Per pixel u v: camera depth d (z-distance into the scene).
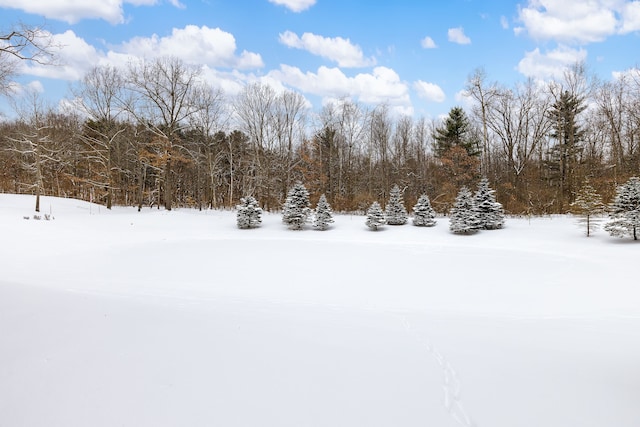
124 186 39.12
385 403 3.39
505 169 37.38
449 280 11.81
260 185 33.84
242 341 4.68
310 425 2.97
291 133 37.75
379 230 23.25
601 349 5.03
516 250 16.70
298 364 4.10
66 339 4.26
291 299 9.24
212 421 2.93
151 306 6.36
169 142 27.66
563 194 28.38
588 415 3.28
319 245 18.92
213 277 12.22
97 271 12.59
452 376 4.04
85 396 3.16
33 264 13.23
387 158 38.75
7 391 3.16
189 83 28.55
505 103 31.64
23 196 28.17
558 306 8.53
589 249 15.59
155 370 3.69
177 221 25.16
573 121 30.78
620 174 26.84
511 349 4.98
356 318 6.75
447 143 35.25
